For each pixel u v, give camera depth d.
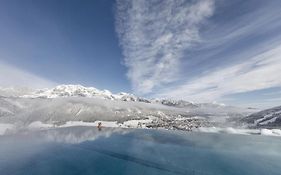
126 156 21.39
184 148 23.92
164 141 27.73
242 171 16.67
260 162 18.34
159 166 18.42
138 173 17.12
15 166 18.09
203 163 18.80
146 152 22.78
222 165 18.06
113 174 16.77
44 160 19.86
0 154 21.14
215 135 30.05
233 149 22.42
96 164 19.09
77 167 18.31
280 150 21.27
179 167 18.00
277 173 16.09
